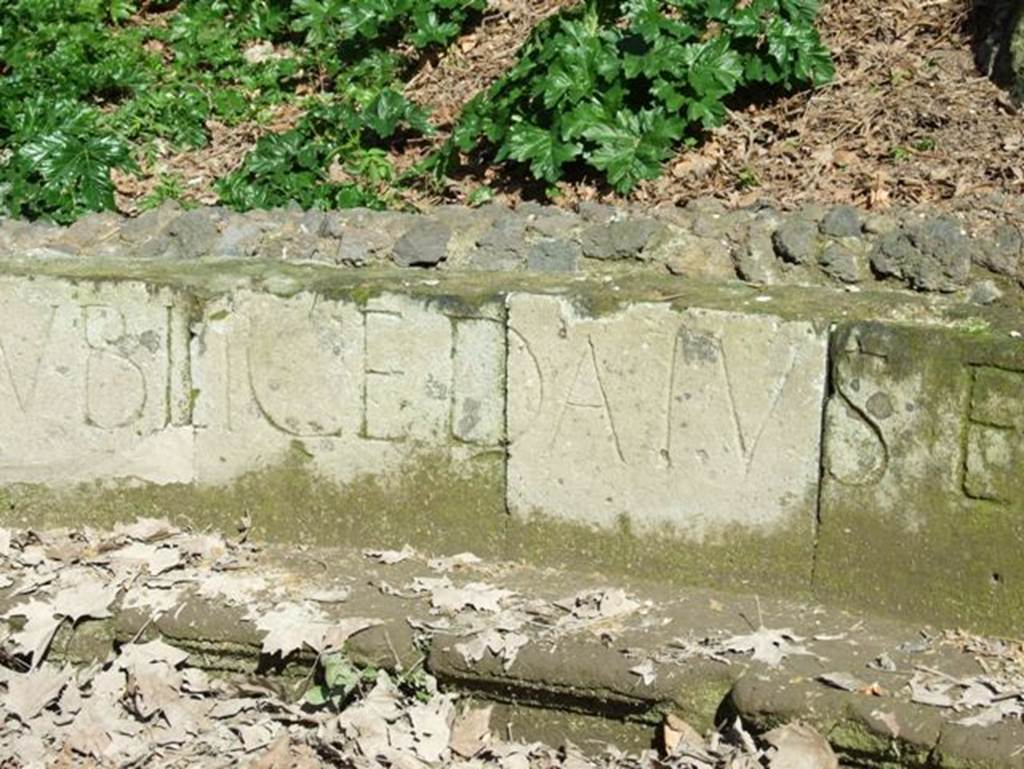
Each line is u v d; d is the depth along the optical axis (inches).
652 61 157.4
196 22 181.8
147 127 171.3
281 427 134.8
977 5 166.1
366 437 133.7
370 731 122.1
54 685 126.7
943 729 114.7
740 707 118.8
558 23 165.5
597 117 156.4
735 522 128.0
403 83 174.7
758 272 134.9
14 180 160.9
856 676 119.1
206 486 136.5
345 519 135.0
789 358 125.5
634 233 137.0
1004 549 122.0
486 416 131.6
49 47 179.3
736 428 127.1
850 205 149.6
